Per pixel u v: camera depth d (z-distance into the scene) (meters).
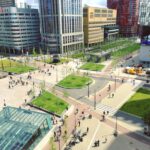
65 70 138.00
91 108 80.56
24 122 63.31
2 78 124.00
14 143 54.19
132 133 63.00
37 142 60.22
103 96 91.88
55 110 78.62
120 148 56.22
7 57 191.50
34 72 135.38
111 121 70.19
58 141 60.12
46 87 106.38
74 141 59.19
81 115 74.94
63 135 62.41
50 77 123.50
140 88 100.06
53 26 198.38
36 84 111.44
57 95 94.94
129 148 56.19
